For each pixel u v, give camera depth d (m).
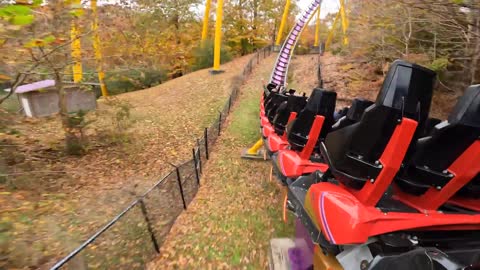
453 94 9.12
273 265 4.33
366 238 2.20
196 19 35.19
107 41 9.15
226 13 40.16
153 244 5.29
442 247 2.42
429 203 2.41
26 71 5.68
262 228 5.86
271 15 43.72
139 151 12.45
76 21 7.41
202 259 5.10
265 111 8.99
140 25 10.93
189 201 7.44
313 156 4.55
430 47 9.40
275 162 5.48
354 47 13.70
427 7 4.96
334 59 23.48
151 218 5.98
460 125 2.12
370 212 2.28
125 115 13.72
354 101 3.40
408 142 2.13
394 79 2.15
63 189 8.70
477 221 2.39
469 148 2.15
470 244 2.47
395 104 2.13
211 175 9.25
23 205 6.61
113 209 7.46
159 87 24.22
